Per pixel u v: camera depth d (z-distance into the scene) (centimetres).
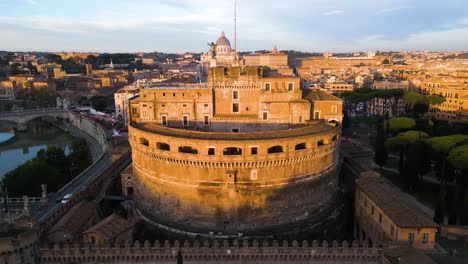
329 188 9506
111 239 7188
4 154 18950
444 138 12462
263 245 6975
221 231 8456
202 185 8381
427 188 11950
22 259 6356
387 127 16325
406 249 6506
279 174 8444
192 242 7912
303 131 8962
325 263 7000
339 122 10462
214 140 8138
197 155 8200
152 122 10588
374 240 8188
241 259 7000
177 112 10588
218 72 10450
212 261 7000
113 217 7862
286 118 10425
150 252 6931
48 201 9575
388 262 6556
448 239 7656
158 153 8681
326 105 10438
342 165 12006
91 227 7506
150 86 11288
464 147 11081
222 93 10550
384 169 13800
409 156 11662
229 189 8312
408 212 7231
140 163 9412
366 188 8738
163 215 8975
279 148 8888
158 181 8894
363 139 17900
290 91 10362
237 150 8744
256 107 10588
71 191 10431
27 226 6775
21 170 11481
